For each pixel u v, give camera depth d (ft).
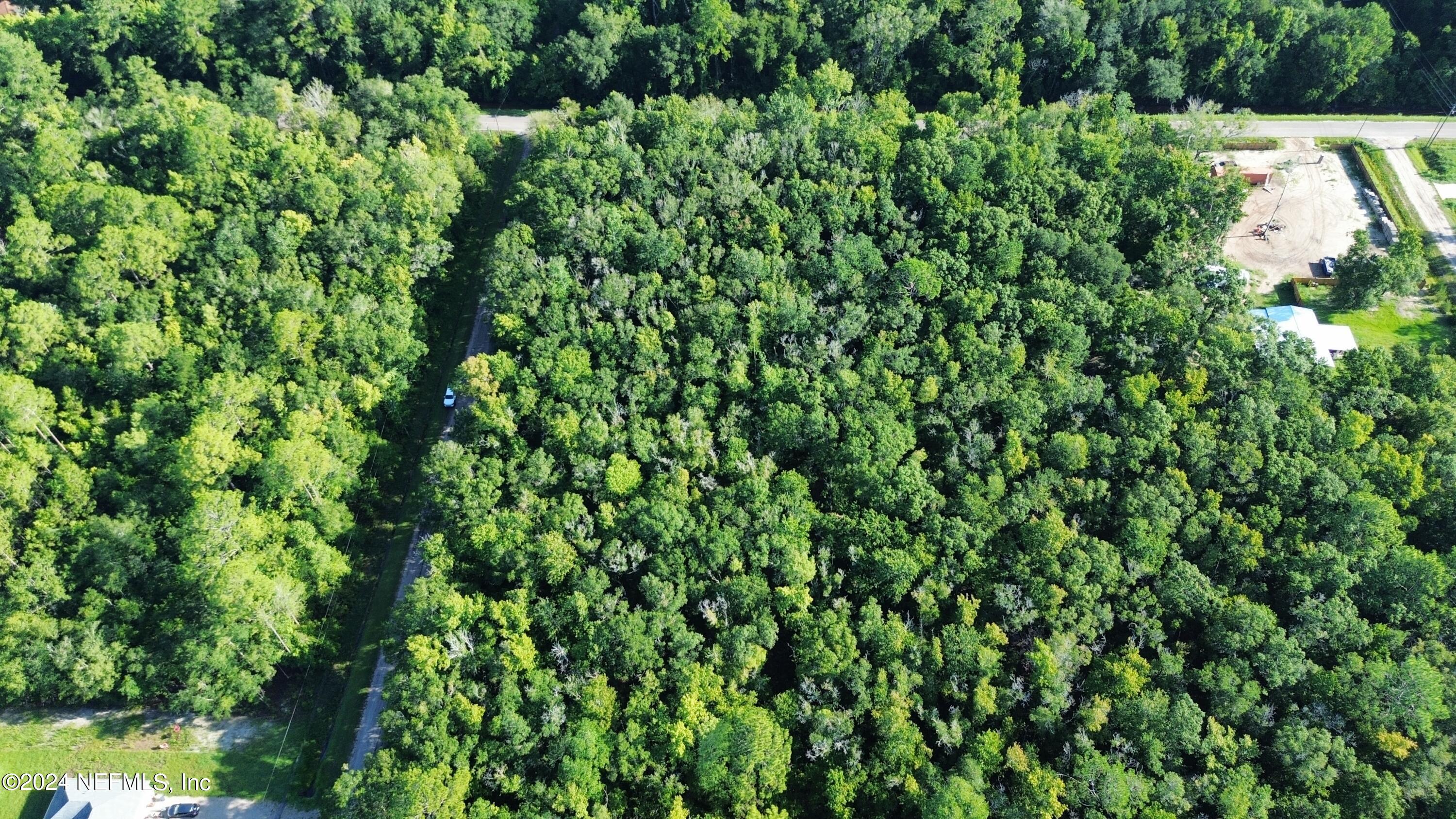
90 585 376.07
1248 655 344.49
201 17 648.79
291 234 484.74
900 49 641.81
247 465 398.62
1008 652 356.79
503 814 313.12
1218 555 368.89
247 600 343.46
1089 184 504.02
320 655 384.68
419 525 429.79
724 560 367.86
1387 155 606.14
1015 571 362.74
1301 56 644.27
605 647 346.54
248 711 374.22
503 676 342.44
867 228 498.28
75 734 364.17
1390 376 430.20
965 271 465.06
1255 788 313.73
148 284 479.41
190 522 362.12
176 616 374.43
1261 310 508.53
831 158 525.75
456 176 553.64
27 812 345.72
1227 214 512.22
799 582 359.46
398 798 305.32
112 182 536.42
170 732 365.81
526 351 449.06
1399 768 321.11
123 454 409.08
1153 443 396.16
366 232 487.20
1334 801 317.22
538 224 503.61
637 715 335.88
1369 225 566.36
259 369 433.48
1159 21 634.02
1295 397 409.28
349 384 436.35
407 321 459.32
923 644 348.79
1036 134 542.57
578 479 396.57
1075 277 475.72
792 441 408.67
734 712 328.49
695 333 447.42
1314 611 347.36
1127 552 368.68
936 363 432.25
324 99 593.42
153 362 446.60
